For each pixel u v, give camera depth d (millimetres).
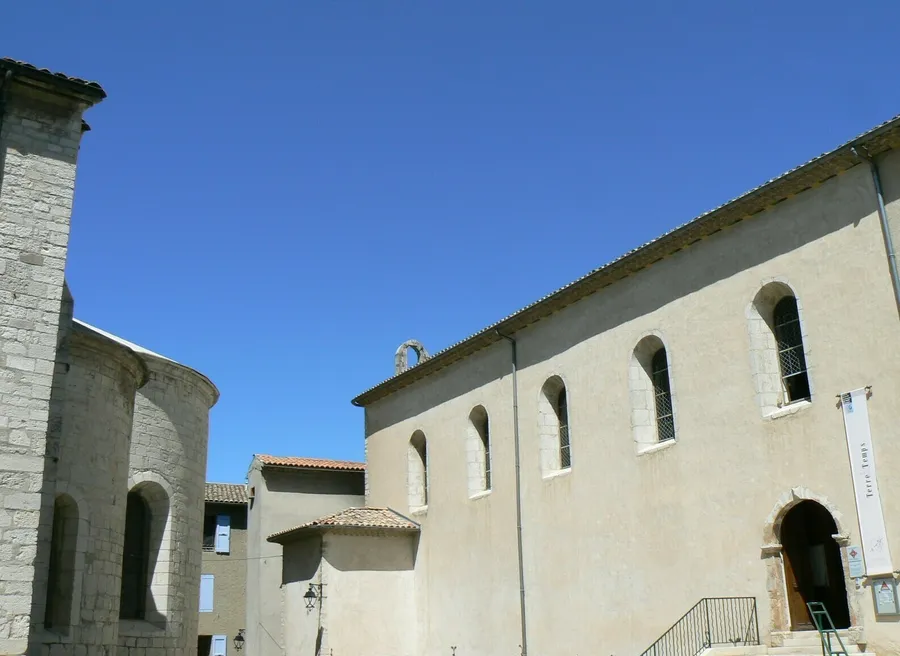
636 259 23141
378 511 32156
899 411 17094
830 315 18656
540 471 25812
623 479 22938
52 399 17703
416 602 30312
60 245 16656
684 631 20516
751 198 20234
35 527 15234
